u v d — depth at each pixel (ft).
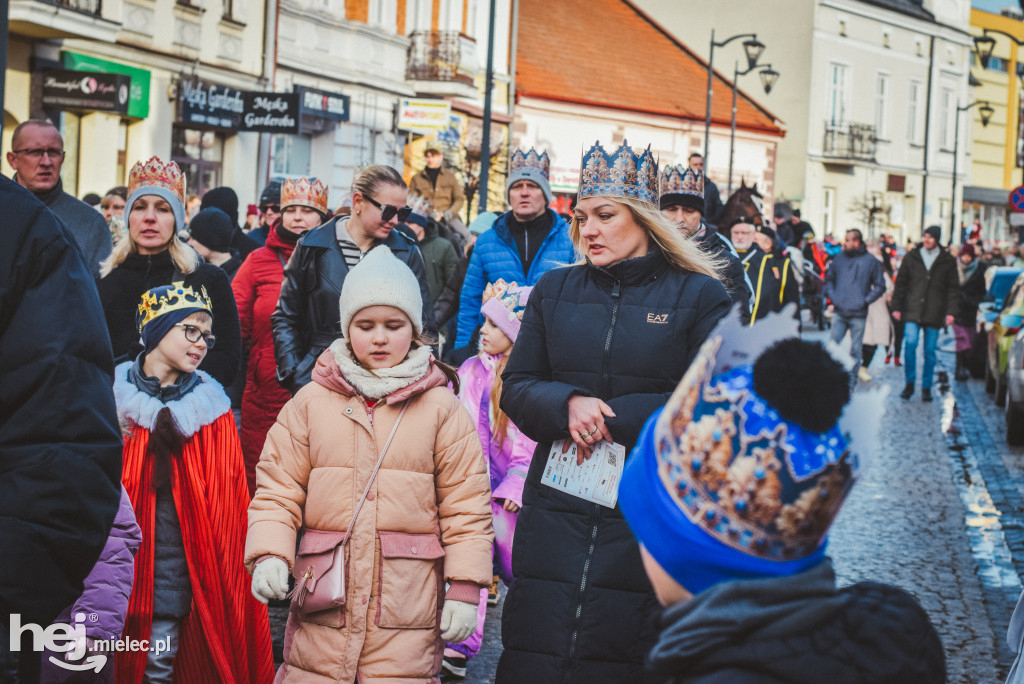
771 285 32.58
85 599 13.79
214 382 16.25
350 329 13.73
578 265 14.03
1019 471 38.09
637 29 157.38
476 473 13.74
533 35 139.23
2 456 9.02
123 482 15.23
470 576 13.35
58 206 22.45
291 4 87.92
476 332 24.76
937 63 212.23
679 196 24.21
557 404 13.11
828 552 26.84
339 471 13.35
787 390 5.87
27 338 9.07
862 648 5.95
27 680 9.46
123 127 73.05
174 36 75.82
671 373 13.19
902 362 73.56
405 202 21.49
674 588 6.26
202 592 15.47
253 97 78.18
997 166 262.67
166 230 19.83
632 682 12.85
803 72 187.73
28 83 64.64
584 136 135.44
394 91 101.91
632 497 6.40
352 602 13.14
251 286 24.56
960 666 19.58
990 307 60.90
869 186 199.52
